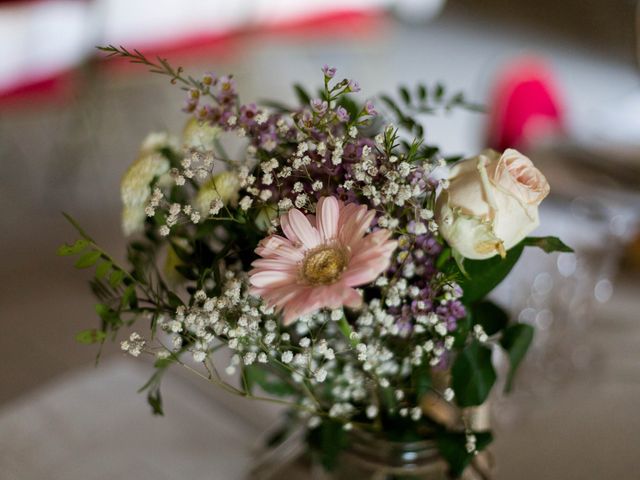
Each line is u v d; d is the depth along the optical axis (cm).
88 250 52
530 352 83
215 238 56
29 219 206
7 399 112
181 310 48
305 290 43
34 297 149
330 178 50
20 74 185
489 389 52
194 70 269
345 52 327
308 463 59
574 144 105
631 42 391
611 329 89
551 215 99
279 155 52
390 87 328
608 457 72
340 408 54
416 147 49
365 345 49
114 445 72
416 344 52
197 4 208
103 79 202
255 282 44
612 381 81
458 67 359
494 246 46
